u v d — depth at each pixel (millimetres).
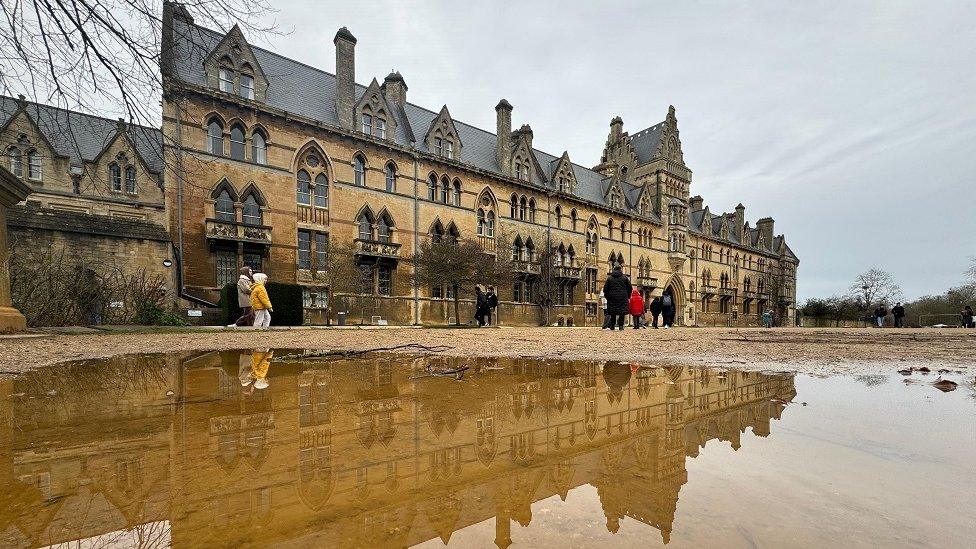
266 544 868
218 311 20359
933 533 932
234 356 5656
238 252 22688
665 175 53094
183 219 21375
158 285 18453
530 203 38844
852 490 1209
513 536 884
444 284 28750
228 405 2379
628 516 1008
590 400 2584
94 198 21703
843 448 1638
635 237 48219
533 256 38250
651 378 3564
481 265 28078
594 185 47594
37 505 1058
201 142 22109
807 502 1111
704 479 1285
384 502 1104
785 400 2652
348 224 26969
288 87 27172
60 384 3199
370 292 27750
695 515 1013
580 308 41188
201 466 1372
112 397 2621
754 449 1617
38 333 10273
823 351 6629
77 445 1594
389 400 2553
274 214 24125
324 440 1697
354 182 27531
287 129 24891
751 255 67688
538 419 2084
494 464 1430
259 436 1743
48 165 21656
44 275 15852
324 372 3949
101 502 1086
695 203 64625
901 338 10992
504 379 3484
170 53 9273
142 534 907
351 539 891
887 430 1935
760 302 68812
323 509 1058
